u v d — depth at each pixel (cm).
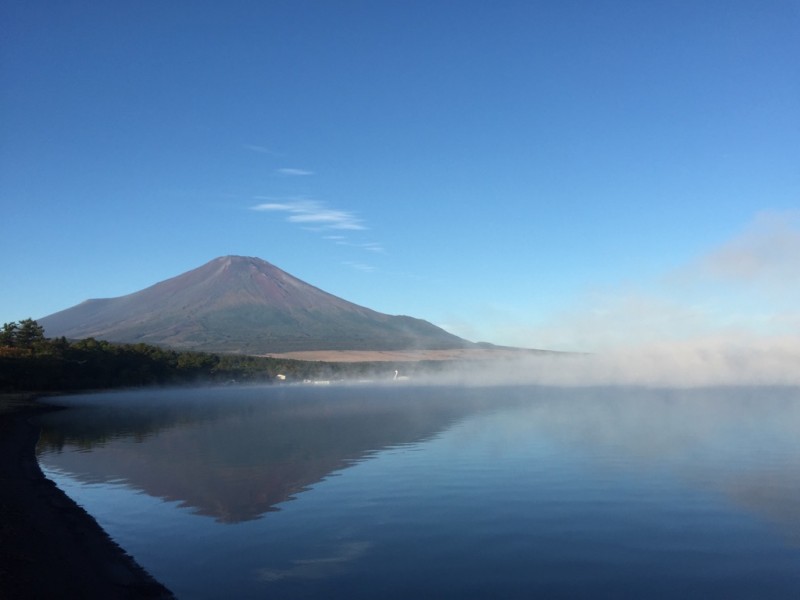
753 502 1972
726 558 1481
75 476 2619
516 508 1923
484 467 2578
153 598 1266
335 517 1859
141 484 2416
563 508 1917
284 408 6344
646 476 2358
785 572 1394
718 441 3275
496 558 1491
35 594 1240
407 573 1400
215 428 4481
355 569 1427
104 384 10369
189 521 1853
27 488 2339
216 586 1333
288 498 2127
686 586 1320
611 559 1478
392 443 3372
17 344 10250
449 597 1272
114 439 3906
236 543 1628
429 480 2348
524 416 4862
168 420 5191
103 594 1275
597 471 2461
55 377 9419
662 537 1636
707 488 2161
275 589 1317
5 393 8375
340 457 2939
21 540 1590
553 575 1382
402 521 1803
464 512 1888
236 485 2361
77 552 1544
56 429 4541
